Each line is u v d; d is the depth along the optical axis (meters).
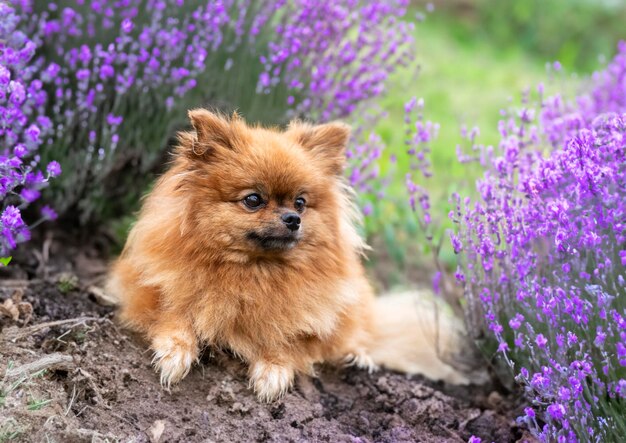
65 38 1.41
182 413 1.16
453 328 1.34
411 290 1.45
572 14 2.73
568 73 2.40
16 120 1.23
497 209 1.23
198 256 1.20
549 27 2.70
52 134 1.36
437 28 2.63
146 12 1.44
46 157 1.37
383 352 1.32
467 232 1.25
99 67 1.41
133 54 1.38
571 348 1.16
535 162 1.28
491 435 1.20
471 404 1.26
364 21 1.48
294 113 1.41
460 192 1.54
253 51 1.45
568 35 2.70
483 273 1.26
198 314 1.21
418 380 1.30
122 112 1.40
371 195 1.52
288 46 1.45
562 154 1.18
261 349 1.22
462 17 2.75
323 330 1.23
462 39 2.60
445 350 1.33
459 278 1.23
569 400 1.11
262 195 1.20
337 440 1.17
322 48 1.46
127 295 1.25
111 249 1.41
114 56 1.34
